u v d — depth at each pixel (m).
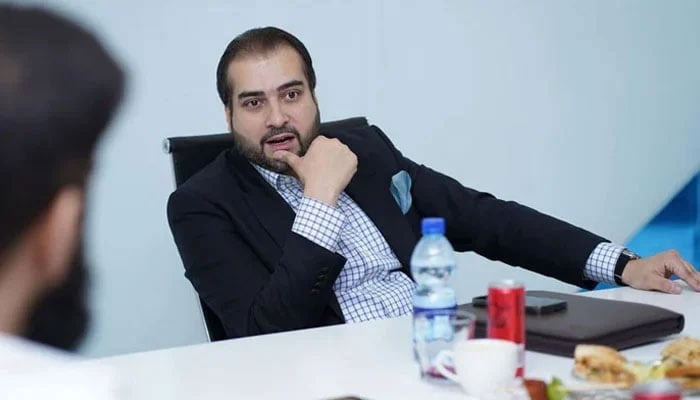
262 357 1.29
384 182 2.07
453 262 1.21
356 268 1.94
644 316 1.33
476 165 3.00
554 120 3.10
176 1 2.49
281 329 1.71
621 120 3.21
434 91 2.90
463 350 1.05
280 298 1.70
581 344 1.21
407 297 1.95
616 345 1.24
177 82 2.52
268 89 1.91
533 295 1.50
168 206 1.90
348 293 1.92
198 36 2.54
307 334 1.44
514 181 3.06
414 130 2.88
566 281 1.96
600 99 3.16
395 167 2.12
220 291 1.80
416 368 1.21
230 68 1.95
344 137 2.12
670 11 3.23
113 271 2.47
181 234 1.86
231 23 2.59
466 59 2.94
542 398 1.01
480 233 2.09
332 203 1.79
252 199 1.89
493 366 1.03
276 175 1.94
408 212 2.10
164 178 2.53
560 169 3.13
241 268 1.82
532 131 3.07
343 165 1.83
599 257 1.87
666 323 1.33
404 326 1.50
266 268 1.85
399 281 1.98
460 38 2.92
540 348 1.25
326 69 2.73
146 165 2.49
